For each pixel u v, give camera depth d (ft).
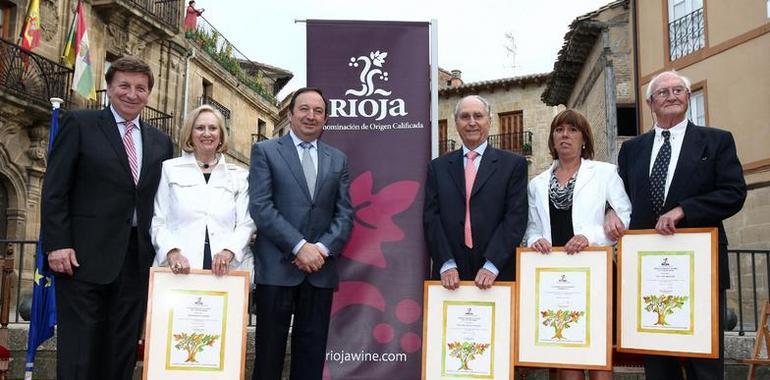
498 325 12.96
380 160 16.47
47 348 18.49
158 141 13.41
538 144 85.97
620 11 50.03
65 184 12.20
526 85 87.15
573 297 12.60
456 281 13.23
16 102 44.78
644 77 47.50
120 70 12.70
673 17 45.78
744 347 18.83
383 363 16.07
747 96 40.04
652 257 12.21
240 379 12.12
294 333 13.23
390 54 16.71
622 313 12.42
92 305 12.23
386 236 16.33
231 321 12.27
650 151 13.02
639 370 16.46
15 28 47.75
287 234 12.47
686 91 12.69
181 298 12.27
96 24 53.88
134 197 12.73
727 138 12.37
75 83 47.85
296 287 13.07
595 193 13.30
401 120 16.58
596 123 53.57
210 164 13.37
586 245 12.64
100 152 12.47
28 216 47.75
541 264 12.94
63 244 11.96
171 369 12.10
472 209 13.85
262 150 13.38
